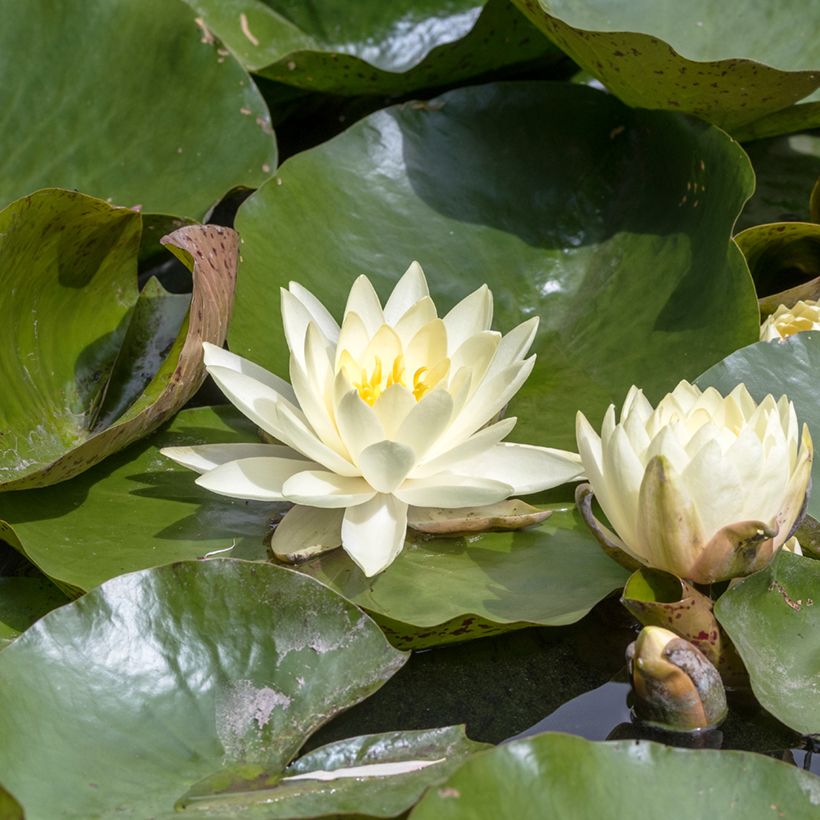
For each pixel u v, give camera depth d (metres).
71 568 1.49
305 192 1.62
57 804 1.41
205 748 1.44
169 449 1.52
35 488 1.52
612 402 1.57
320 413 1.50
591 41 1.60
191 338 1.53
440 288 1.62
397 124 1.65
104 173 1.64
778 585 1.48
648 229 1.62
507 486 1.49
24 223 1.51
